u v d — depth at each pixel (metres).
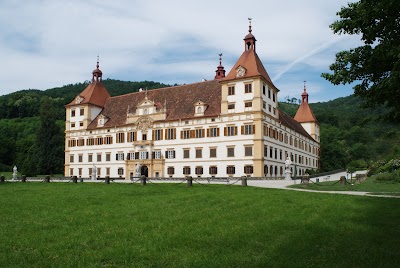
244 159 78.50
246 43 84.38
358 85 15.66
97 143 101.50
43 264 13.43
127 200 30.52
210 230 18.56
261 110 78.12
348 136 165.62
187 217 22.22
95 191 39.19
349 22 14.69
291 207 25.64
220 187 43.00
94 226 20.03
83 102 105.44
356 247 15.23
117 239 17.12
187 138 86.44
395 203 27.34
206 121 84.38
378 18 13.80
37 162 126.62
